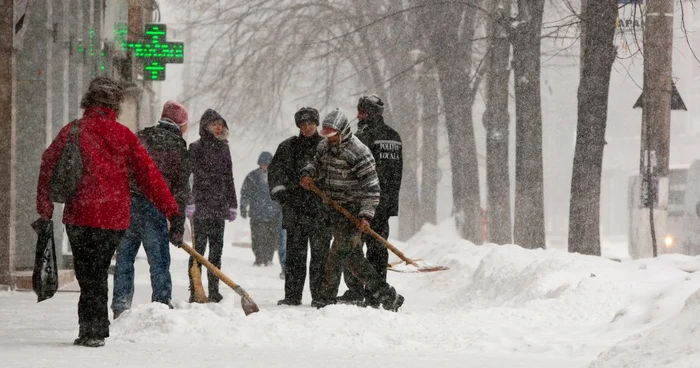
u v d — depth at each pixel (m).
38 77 46.50
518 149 65.00
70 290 40.53
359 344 23.47
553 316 28.19
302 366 19.83
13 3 39.88
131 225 28.66
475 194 84.12
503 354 22.47
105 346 22.30
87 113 22.28
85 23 59.97
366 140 33.34
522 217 64.44
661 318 24.41
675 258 36.16
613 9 53.91
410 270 30.67
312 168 31.44
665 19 54.41
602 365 15.93
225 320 24.56
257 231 63.09
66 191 21.75
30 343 22.66
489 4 77.19
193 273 29.45
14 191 40.59
